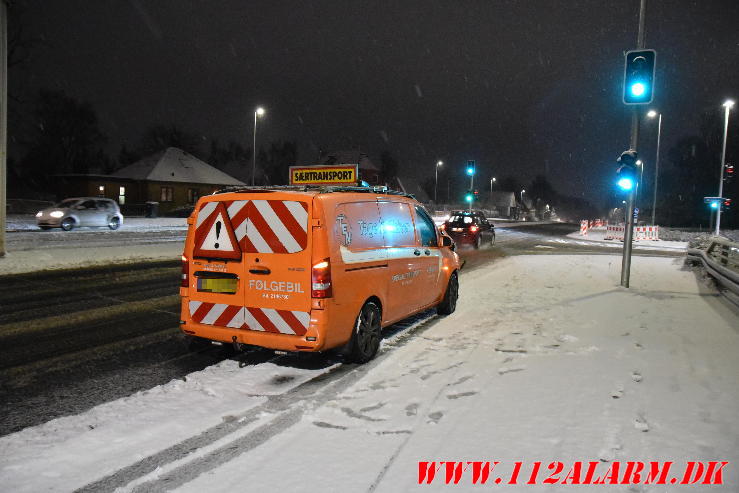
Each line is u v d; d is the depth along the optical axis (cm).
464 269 1546
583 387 502
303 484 327
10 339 674
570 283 1242
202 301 574
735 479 336
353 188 610
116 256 1570
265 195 545
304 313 524
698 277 1391
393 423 418
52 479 336
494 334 721
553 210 14262
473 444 381
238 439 392
